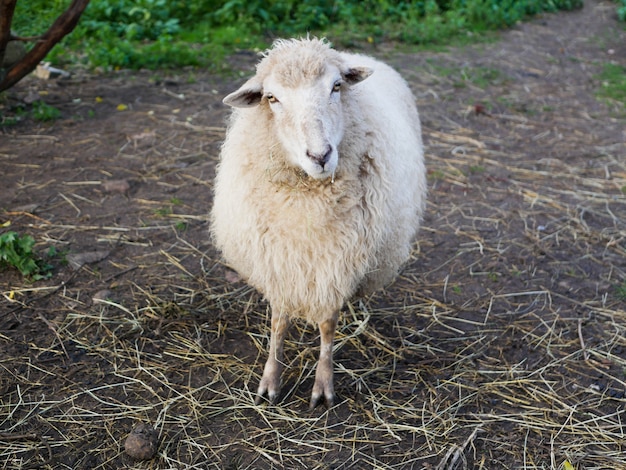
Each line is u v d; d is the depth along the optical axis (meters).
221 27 5.36
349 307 2.41
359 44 5.32
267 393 2.06
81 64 4.50
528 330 2.35
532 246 2.80
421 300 2.48
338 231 1.85
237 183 1.89
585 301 2.49
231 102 1.82
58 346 2.20
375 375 2.15
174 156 3.36
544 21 6.48
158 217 2.87
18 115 3.69
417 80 4.66
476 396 2.08
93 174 3.15
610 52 5.65
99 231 2.76
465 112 4.15
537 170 3.44
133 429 1.92
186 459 1.87
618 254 2.77
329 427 1.97
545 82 4.83
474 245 2.80
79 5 3.26
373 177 1.88
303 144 1.70
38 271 2.49
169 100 4.05
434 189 3.21
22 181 3.06
